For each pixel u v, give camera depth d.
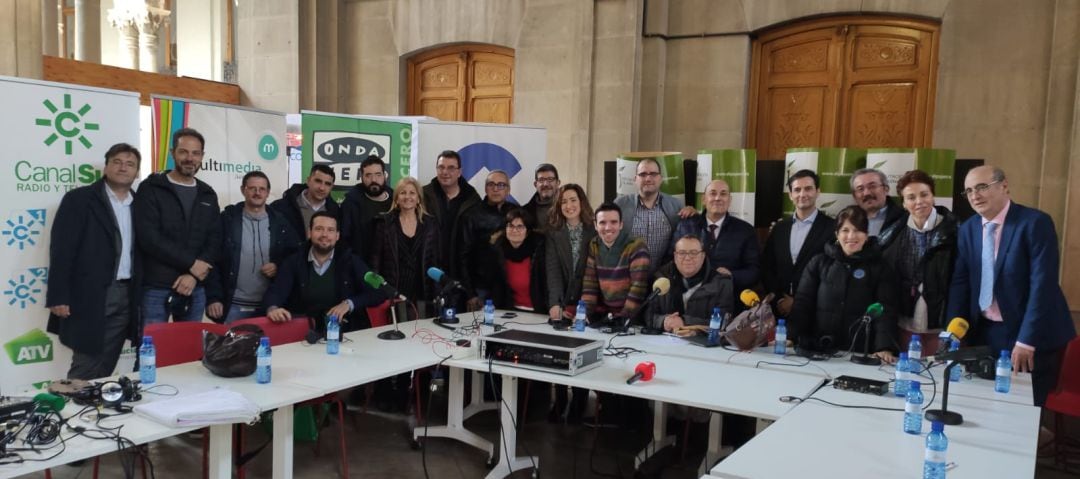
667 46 6.98
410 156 5.65
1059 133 5.58
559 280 4.35
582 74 7.11
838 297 3.45
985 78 5.84
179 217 3.93
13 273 3.74
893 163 4.15
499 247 4.68
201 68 12.18
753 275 4.07
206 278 4.14
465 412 4.40
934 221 3.64
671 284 3.97
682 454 3.86
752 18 6.65
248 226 4.30
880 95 6.39
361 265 4.29
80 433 2.16
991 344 3.37
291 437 2.85
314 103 8.52
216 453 2.46
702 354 3.49
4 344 3.73
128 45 10.79
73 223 3.70
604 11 6.98
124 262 3.85
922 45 6.19
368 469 3.66
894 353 3.40
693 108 6.94
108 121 4.02
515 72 7.69
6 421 2.12
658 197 4.53
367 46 8.56
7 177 3.68
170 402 2.39
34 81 3.74
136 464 3.66
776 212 4.62
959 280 3.47
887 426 2.38
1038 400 3.22
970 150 5.94
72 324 3.71
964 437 2.29
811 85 6.63
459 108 8.26
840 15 6.43
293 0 8.34
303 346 3.53
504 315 4.46
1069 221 5.50
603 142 7.08
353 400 4.81
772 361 3.35
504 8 7.73
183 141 3.94
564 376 3.05
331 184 4.73
